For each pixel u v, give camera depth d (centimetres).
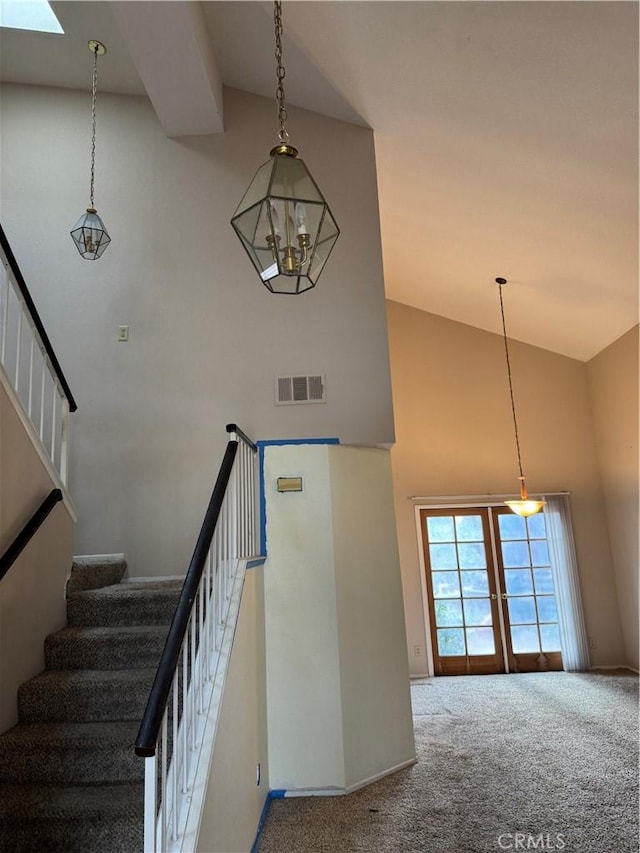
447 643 665
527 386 723
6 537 264
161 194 443
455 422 713
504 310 665
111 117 457
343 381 404
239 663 262
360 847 273
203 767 194
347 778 337
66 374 412
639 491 613
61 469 326
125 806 208
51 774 229
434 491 696
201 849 180
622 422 639
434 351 731
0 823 205
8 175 441
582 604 666
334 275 421
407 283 681
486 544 687
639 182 380
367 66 371
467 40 319
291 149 193
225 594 266
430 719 481
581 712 489
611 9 271
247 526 327
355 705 353
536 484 698
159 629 293
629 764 369
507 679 623
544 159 396
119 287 426
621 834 279
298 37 371
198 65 378
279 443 383
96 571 340
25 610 269
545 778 351
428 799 325
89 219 363
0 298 327
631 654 644
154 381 411
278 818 306
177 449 401
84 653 282
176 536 391
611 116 336
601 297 559
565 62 310
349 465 394
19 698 257
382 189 510
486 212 489
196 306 422
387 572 398
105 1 372
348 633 361
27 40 410
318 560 363
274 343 413
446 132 409
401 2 309
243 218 188
